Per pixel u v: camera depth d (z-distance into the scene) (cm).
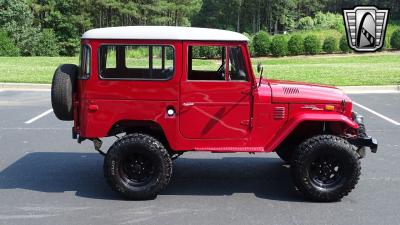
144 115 596
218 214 562
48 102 1358
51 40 4591
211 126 598
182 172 735
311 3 6306
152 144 590
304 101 602
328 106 606
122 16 5597
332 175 602
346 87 1631
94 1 5247
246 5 6500
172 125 597
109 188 654
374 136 974
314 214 563
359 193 638
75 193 634
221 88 594
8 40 3662
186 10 5844
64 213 564
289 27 6053
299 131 655
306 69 2169
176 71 589
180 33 588
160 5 5509
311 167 596
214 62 640
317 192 594
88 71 593
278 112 602
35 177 704
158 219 547
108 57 596
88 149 871
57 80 601
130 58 595
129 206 587
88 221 541
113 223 535
